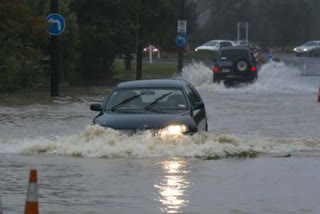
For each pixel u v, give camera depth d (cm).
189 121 3956
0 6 8562
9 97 8019
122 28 11125
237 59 10031
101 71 11494
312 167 3475
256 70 10156
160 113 4047
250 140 4456
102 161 3650
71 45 10212
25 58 9625
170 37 14088
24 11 8725
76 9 10900
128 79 11669
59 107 6838
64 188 2917
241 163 3600
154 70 14300
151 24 13112
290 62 18738
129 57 13650
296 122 5734
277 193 2809
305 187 2938
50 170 3366
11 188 2933
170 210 2498
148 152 3819
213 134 4116
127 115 4022
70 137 4088
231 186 2952
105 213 2461
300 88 9950
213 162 3622
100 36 10819
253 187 2933
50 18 8144
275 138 4734
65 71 10431
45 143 4028
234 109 6831
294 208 2538
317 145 4350
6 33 9381
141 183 3016
